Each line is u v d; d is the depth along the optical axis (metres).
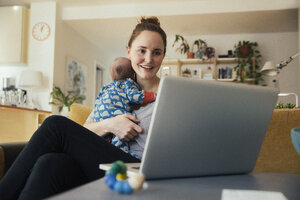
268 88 0.75
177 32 6.02
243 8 4.98
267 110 0.77
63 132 0.97
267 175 0.79
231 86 0.69
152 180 0.66
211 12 5.05
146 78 1.29
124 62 1.36
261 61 6.01
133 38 1.30
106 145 1.02
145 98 1.22
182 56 6.25
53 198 0.43
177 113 0.64
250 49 5.66
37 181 0.81
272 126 1.20
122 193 0.48
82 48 6.31
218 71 5.83
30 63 5.18
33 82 4.72
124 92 1.26
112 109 1.22
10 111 4.11
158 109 0.62
